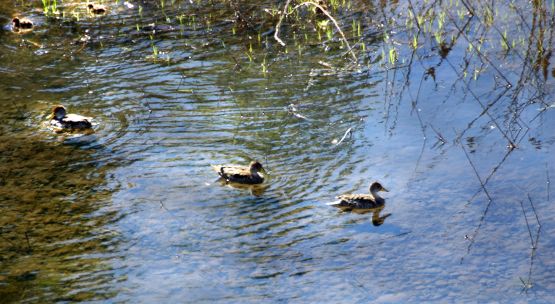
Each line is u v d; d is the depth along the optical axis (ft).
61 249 41.24
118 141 53.21
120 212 44.70
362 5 79.20
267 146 52.47
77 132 54.44
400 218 44.06
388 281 38.60
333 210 44.83
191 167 49.67
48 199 46.16
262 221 43.78
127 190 47.03
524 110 57.11
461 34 70.54
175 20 76.18
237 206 45.32
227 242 41.83
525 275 39.06
